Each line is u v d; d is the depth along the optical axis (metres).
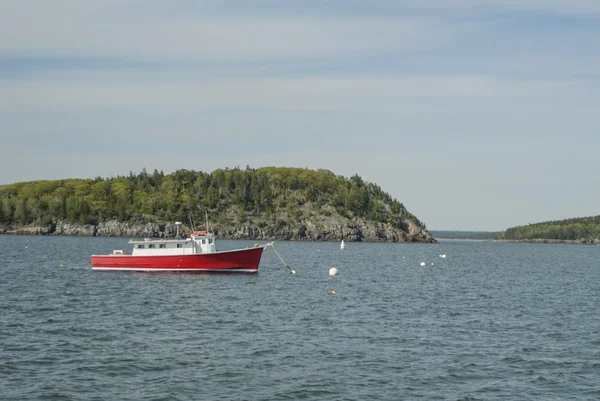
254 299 58.81
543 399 29.89
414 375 33.19
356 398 29.61
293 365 34.62
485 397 30.00
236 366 34.25
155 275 77.12
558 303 61.03
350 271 98.56
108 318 47.91
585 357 37.50
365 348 38.69
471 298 63.66
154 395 29.55
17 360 34.81
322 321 47.66
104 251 146.12
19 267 92.44
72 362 34.66
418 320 48.97
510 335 43.53
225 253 78.25
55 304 54.47
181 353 36.88
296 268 99.94
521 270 111.88
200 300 57.53
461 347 39.47
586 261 158.50
